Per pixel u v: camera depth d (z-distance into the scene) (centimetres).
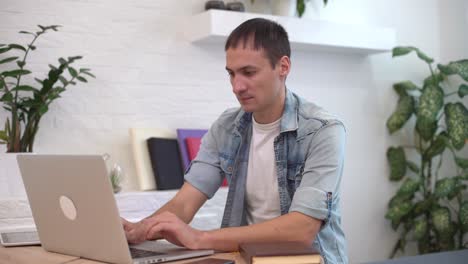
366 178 427
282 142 198
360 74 422
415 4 441
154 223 171
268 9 381
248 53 182
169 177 334
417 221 419
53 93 299
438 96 417
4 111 311
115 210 152
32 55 319
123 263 155
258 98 186
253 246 155
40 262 168
